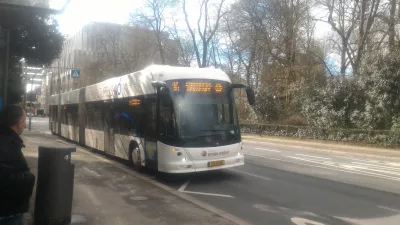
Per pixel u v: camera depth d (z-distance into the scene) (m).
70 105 20.33
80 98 18.05
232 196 8.29
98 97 15.03
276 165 13.42
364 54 24.06
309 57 30.45
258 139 27.19
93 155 14.73
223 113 10.06
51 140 21.61
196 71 10.13
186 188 9.07
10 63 12.02
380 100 21.36
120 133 12.40
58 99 24.22
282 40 30.61
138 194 7.62
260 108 32.50
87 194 7.50
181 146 9.23
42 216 5.08
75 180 8.97
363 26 26.55
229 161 9.85
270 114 32.03
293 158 15.95
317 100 26.28
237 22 32.34
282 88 31.36
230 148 9.91
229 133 9.98
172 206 6.70
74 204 6.68
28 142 19.14
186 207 6.66
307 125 27.59
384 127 21.81
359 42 26.12
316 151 20.53
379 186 9.75
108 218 5.89
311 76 28.70
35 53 12.38
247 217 6.66
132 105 11.41
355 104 23.83
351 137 22.70
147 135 10.23
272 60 32.41
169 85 9.60
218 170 11.85
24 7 6.35
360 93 23.47
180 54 38.75
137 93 11.05
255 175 11.05
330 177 11.04
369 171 12.56
